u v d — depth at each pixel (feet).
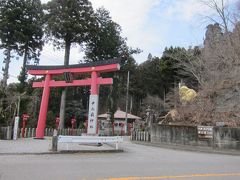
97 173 32.01
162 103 146.82
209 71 97.09
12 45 155.53
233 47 88.74
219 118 85.10
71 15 138.31
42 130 90.74
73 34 138.62
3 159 42.34
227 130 75.00
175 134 85.20
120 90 175.42
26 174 30.37
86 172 32.48
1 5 151.53
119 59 78.43
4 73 152.35
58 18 136.05
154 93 187.93
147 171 34.14
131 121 194.39
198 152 68.28
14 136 82.17
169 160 46.26
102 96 166.50
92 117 73.05
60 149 55.36
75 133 128.16
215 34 104.32
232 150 72.33
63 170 33.42
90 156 50.31
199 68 105.81
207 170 36.22
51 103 154.10
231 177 31.78
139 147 73.92
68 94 162.61
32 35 158.10
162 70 159.22
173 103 109.81
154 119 120.06
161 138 89.15
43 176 29.60
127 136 135.64
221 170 36.63
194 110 92.48
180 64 119.03
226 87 90.12
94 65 82.07
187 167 38.29
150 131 94.73
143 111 179.32
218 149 73.77
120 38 159.22
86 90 163.94
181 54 123.65
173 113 99.45
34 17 155.74
